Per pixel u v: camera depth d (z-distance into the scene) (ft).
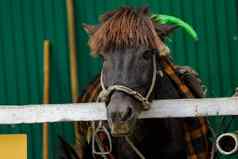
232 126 22.29
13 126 23.54
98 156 16.69
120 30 14.85
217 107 15.71
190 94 16.92
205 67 23.13
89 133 17.12
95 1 23.21
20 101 23.58
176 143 16.29
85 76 23.44
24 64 23.49
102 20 15.44
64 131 23.39
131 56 14.78
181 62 23.13
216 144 15.12
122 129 14.07
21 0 23.39
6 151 16.53
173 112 15.78
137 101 14.80
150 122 16.02
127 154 16.10
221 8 23.00
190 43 23.08
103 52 14.98
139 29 14.88
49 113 16.24
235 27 23.04
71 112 16.17
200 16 23.03
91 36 15.65
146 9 15.48
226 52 23.08
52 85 23.49
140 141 15.88
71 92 23.27
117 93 14.52
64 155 17.21
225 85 23.13
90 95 17.69
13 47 23.50
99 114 16.07
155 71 15.48
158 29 15.98
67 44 23.35
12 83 23.54
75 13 23.25
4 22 23.48
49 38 23.41
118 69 14.73
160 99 16.15
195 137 16.34
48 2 23.35
